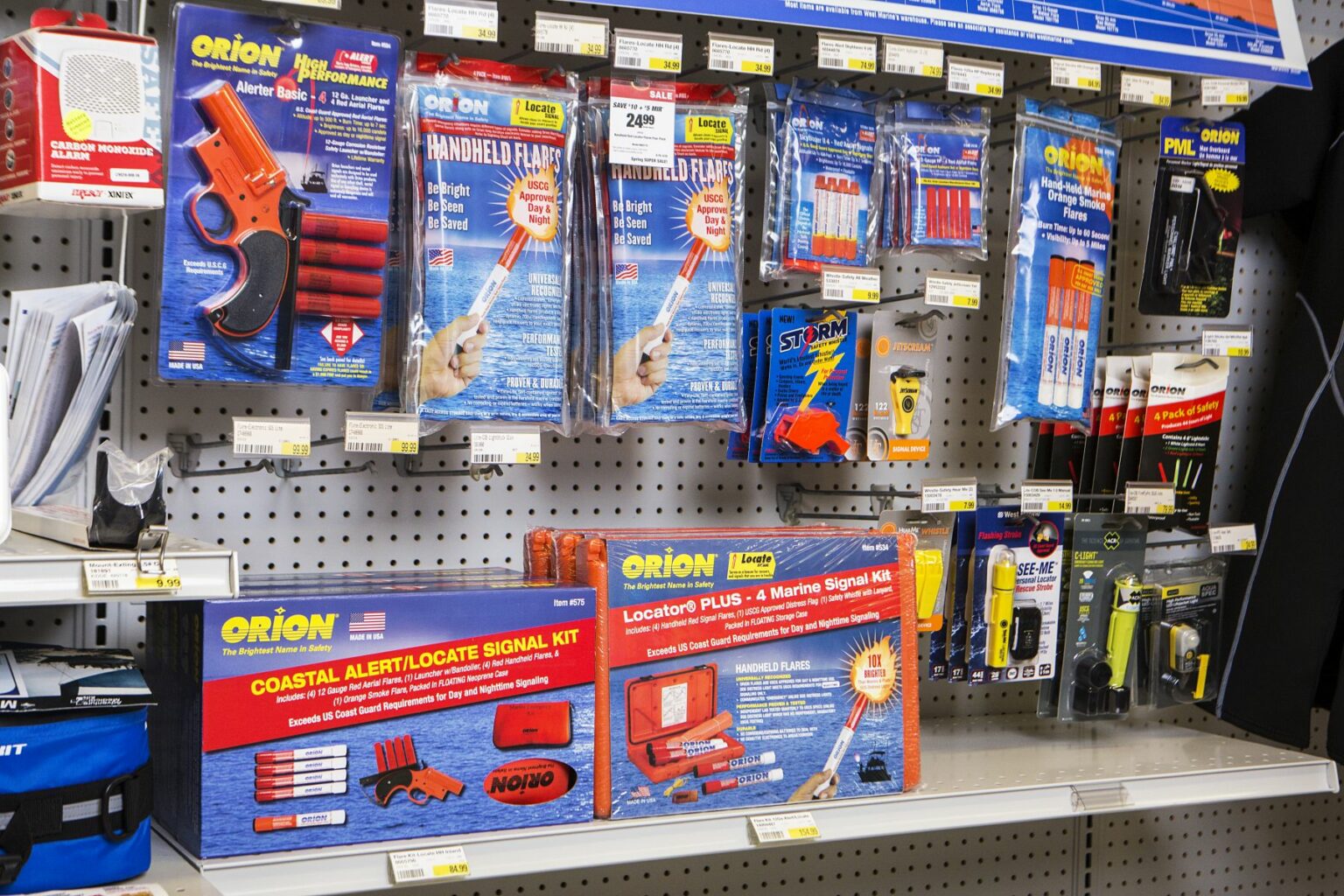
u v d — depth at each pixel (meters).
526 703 1.45
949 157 1.93
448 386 1.57
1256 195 2.31
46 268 1.58
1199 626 2.18
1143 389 2.11
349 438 1.47
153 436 1.64
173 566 1.22
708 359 1.73
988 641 1.97
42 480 1.37
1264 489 2.27
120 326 1.38
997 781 1.79
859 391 1.95
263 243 1.44
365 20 1.75
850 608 1.65
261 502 1.71
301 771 1.34
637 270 1.68
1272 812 2.58
